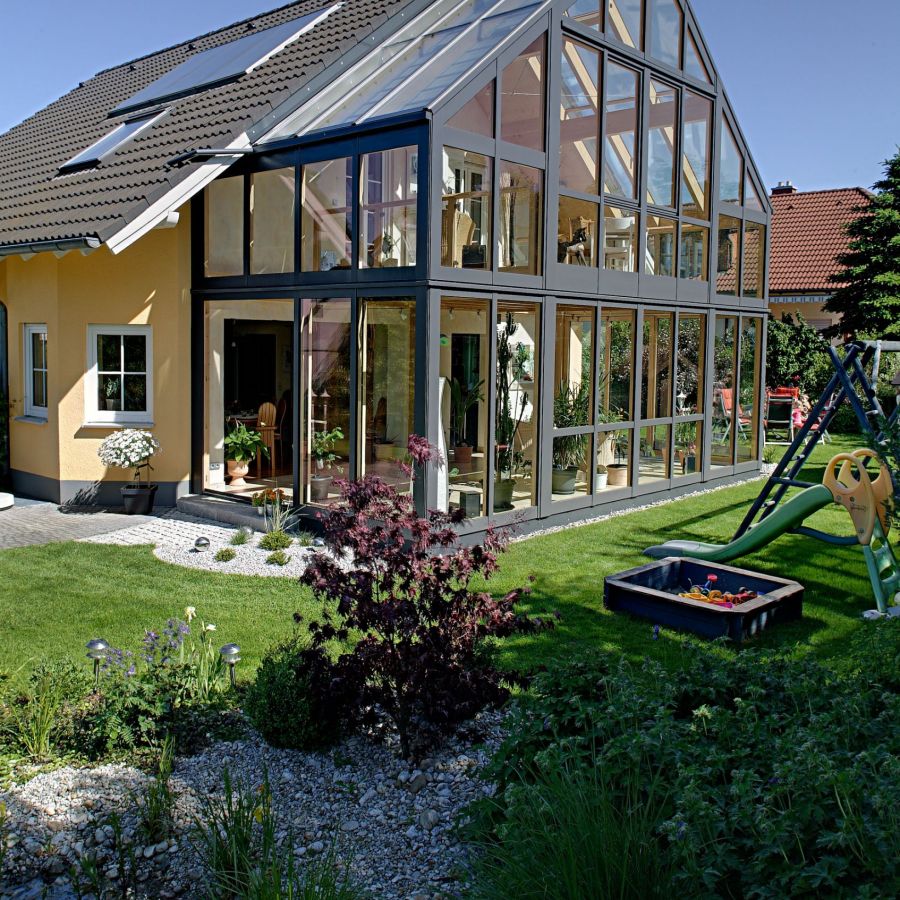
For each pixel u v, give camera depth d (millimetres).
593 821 3357
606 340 11953
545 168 10562
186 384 12250
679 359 13539
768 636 7281
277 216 11086
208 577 8742
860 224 23062
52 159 15359
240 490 12305
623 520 11727
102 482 12375
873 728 3912
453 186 9391
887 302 22359
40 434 12906
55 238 10734
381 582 4988
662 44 12594
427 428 9289
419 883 3949
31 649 6680
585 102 11227
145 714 5184
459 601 5051
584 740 3922
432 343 9227
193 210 12062
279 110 11297
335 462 10555
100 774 4809
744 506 12797
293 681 5125
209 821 4039
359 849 4191
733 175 14500
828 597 8422
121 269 12141
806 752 3361
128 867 4066
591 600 8195
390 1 13234
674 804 3621
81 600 7938
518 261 10328
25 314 13047
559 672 4676
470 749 5160
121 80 18938
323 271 10367
